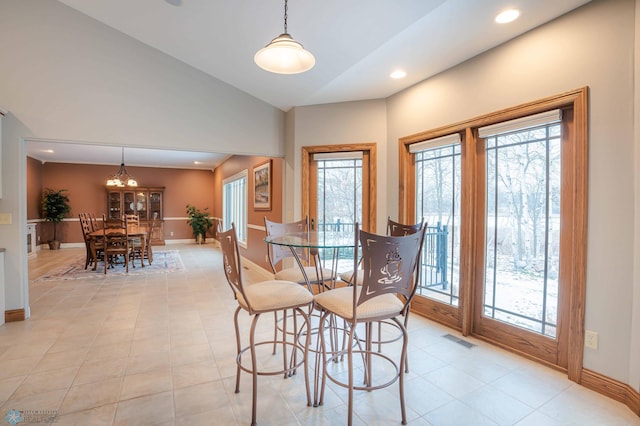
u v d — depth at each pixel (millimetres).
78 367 2268
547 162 2328
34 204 8062
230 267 1828
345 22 2424
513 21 2232
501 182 2648
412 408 1827
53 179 8711
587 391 1989
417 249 1747
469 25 2297
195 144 3875
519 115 2414
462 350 2576
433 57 2785
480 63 2699
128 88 3545
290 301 1815
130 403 1857
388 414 1775
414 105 3381
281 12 2518
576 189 2064
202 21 2924
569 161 2188
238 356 1975
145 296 4086
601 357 1962
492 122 2613
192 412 1784
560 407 1835
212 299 3971
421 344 2688
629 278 1843
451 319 3045
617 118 1885
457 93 2908
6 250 3102
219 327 3049
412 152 3475
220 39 3146
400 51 2693
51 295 4102
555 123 2268
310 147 4074
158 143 3691
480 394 1965
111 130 3473
